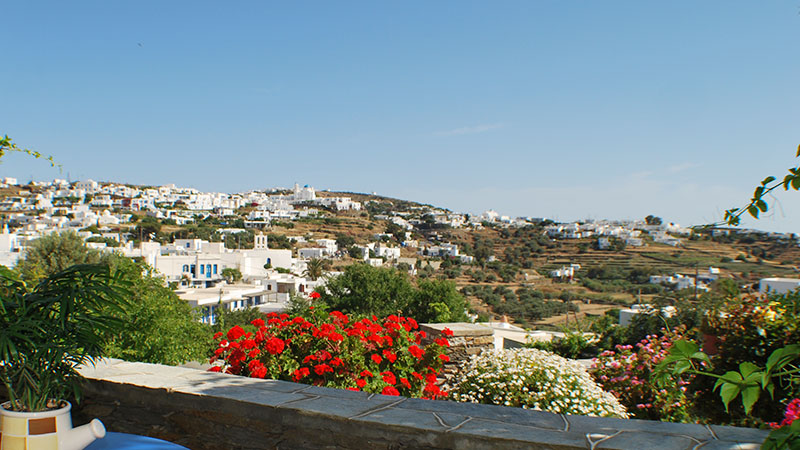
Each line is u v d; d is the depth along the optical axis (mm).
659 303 9047
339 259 119500
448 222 176250
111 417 3572
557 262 99250
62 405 2682
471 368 5465
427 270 102062
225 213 199750
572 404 4617
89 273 3008
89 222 144750
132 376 3666
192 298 47750
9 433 2406
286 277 78812
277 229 159375
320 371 4430
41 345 2682
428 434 2555
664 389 5223
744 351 4762
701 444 2254
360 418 2736
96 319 2971
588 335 10664
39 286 2988
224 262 83625
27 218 145125
